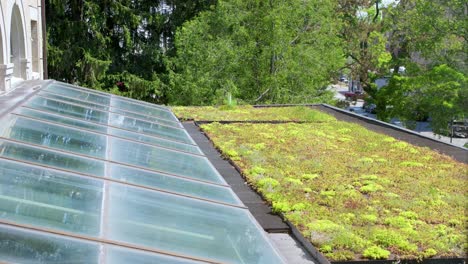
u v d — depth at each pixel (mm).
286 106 17766
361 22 34125
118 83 31703
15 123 7078
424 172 8648
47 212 3926
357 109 47094
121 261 3320
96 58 29812
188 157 7566
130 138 8023
